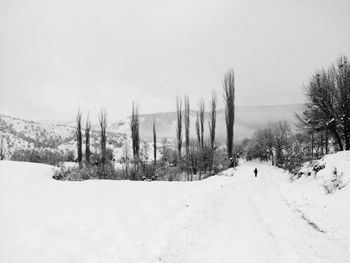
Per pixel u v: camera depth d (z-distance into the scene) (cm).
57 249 705
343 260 793
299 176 2814
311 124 2773
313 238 989
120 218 1053
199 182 2691
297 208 1525
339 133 2745
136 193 1669
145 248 821
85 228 880
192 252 854
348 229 1023
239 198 1908
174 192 1817
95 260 692
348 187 1566
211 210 1438
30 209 1030
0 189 1451
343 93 2425
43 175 2495
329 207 1382
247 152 11219
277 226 1157
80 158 5591
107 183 2106
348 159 1941
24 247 682
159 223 1067
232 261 794
